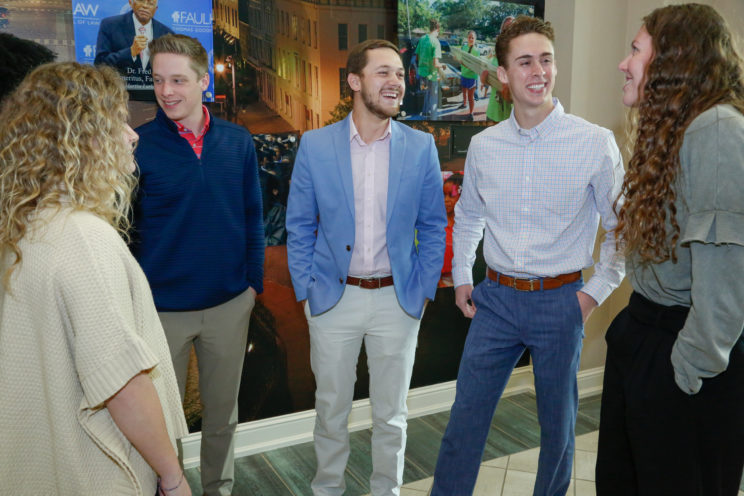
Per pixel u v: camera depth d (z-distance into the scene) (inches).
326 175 76.7
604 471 59.7
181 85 72.1
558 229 70.2
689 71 48.2
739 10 116.6
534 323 71.6
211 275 77.2
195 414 99.9
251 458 103.2
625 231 53.9
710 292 44.9
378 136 77.4
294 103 98.8
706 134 45.6
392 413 80.6
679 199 48.5
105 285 35.1
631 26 120.6
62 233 35.3
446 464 77.8
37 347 35.5
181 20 87.4
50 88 36.8
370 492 91.7
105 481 36.2
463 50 111.5
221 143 77.6
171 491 37.8
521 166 71.4
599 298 70.0
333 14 99.3
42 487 36.6
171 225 74.2
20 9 76.9
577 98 117.9
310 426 109.0
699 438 49.7
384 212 77.6
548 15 119.1
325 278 78.9
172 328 76.6
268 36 94.7
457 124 114.0
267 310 102.3
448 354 122.1
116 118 39.4
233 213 78.6
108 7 82.1
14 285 35.6
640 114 52.1
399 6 104.0
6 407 35.9
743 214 43.6
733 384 48.5
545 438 75.0
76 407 35.6
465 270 83.5
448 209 116.3
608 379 59.2
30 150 35.9
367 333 80.0
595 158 68.1
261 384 104.0
